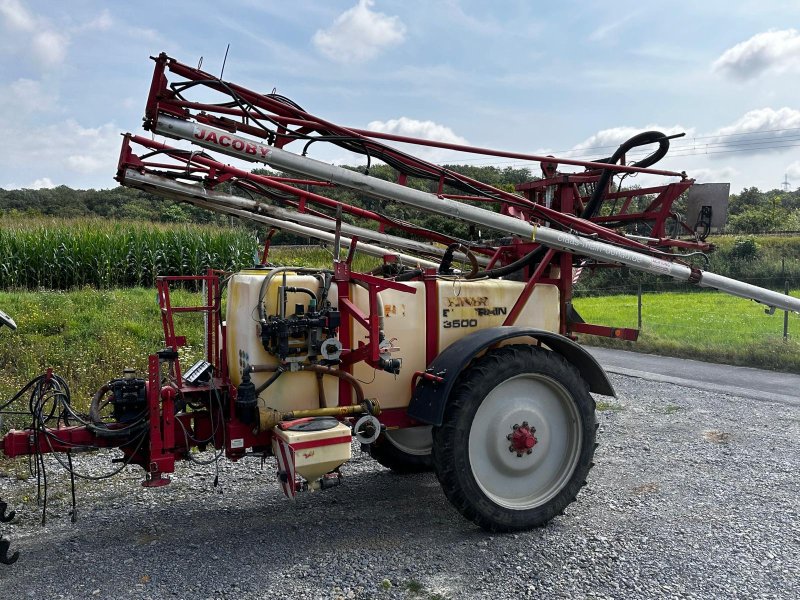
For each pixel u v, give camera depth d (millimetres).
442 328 4180
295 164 3629
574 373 4074
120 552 3729
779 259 25250
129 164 3748
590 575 3400
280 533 3990
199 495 4691
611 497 4562
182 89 3516
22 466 5211
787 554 3639
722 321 15562
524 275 4934
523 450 4008
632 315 16906
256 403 3596
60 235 13570
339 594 3219
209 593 3240
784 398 8062
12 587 3314
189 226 16578
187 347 8562
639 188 5418
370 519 4211
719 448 5805
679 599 3160
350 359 3838
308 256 15844
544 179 5113
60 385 3830
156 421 3580
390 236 5078
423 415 3725
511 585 3303
